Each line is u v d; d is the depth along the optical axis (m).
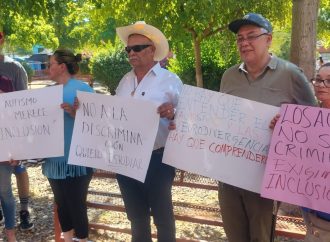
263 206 2.78
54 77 3.31
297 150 2.51
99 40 18.80
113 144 3.05
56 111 3.19
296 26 4.57
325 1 9.37
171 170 3.13
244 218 2.92
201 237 4.22
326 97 2.50
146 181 3.08
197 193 5.41
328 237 2.46
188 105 2.87
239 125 2.75
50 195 5.59
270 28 2.67
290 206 4.25
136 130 2.97
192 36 8.28
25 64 23.94
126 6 7.50
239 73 2.81
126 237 4.29
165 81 3.03
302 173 2.50
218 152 2.82
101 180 6.10
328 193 2.44
